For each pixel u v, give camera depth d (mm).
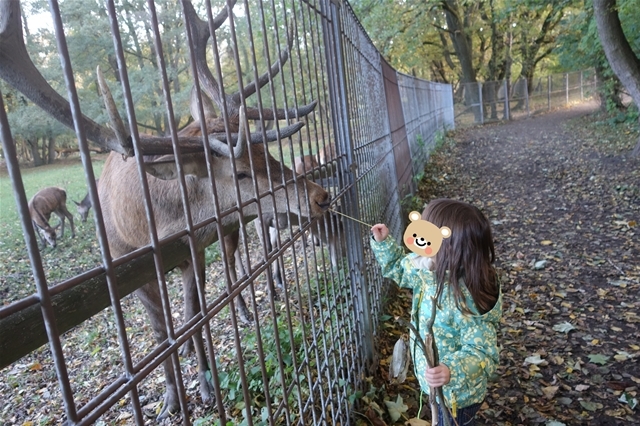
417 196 8164
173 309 5172
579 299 4336
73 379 4051
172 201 2775
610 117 16172
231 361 3588
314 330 2041
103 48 6848
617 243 5617
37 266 759
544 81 29500
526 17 26031
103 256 902
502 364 3400
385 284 4328
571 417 2811
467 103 26359
